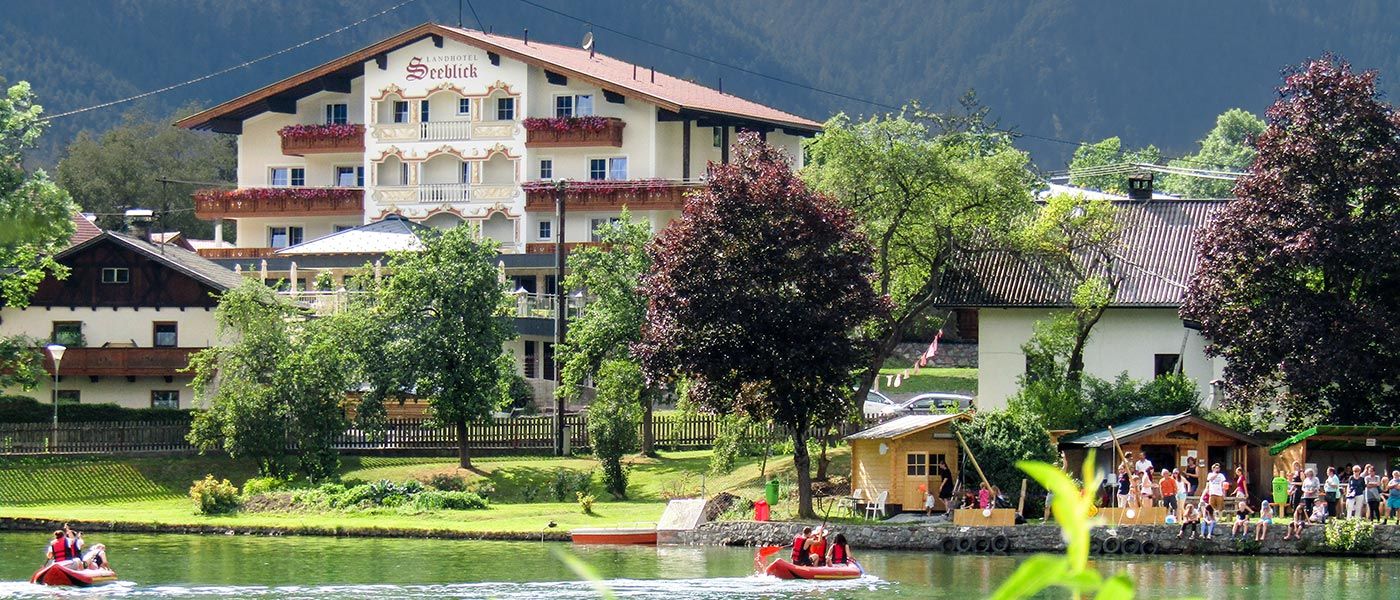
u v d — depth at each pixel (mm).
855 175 81875
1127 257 90250
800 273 73000
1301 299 75625
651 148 131500
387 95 136375
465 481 86625
